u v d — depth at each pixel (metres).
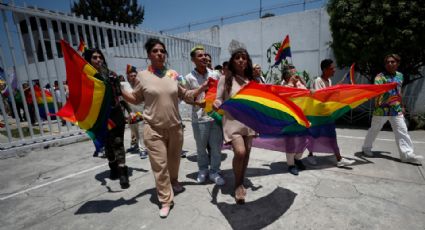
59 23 6.48
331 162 4.45
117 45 7.91
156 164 2.89
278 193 3.30
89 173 4.38
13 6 5.58
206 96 3.71
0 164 5.05
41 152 5.82
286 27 10.26
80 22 6.84
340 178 3.71
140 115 4.95
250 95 2.83
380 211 2.79
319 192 3.28
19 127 5.80
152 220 2.81
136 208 3.10
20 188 3.86
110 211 3.05
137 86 2.96
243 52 3.01
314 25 9.67
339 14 7.55
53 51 6.50
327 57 9.52
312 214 2.78
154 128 2.90
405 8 6.58
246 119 2.91
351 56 7.65
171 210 3.00
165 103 2.88
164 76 2.97
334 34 7.95
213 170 3.81
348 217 2.70
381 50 7.11
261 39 10.90
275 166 4.33
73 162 5.04
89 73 3.33
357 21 7.23
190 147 5.96
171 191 3.03
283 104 2.90
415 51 6.89
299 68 10.15
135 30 8.38
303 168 4.13
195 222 2.73
